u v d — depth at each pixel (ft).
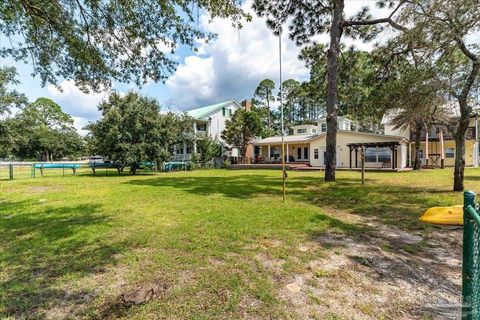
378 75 37.55
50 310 7.45
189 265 10.28
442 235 14.48
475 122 76.79
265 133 126.82
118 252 11.63
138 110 58.95
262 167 83.30
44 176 57.36
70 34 19.11
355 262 10.74
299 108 169.58
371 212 20.07
